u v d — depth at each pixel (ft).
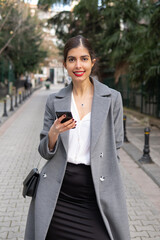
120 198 6.15
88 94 6.56
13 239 10.44
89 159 6.20
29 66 104.17
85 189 6.21
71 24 60.44
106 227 5.94
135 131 33.30
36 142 26.91
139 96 50.78
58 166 6.29
